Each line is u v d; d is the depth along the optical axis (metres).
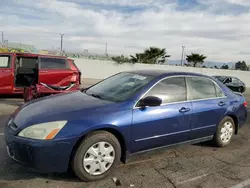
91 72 24.30
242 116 5.12
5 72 8.23
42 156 2.83
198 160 4.07
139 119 3.44
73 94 4.07
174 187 3.14
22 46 26.97
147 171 3.55
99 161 3.18
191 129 4.11
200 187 3.19
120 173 3.44
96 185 3.07
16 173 3.23
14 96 9.07
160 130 3.68
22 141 2.85
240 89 18.33
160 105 3.73
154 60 33.44
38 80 8.18
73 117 3.04
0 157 3.67
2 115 6.34
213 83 4.72
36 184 3.00
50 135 2.87
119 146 3.34
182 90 4.11
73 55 25.45
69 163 3.03
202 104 4.27
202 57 37.66
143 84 3.81
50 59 8.57
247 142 5.25
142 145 3.55
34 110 3.28
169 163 3.88
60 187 2.97
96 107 3.29
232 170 3.75
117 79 4.43
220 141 4.70
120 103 3.44
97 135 3.13
